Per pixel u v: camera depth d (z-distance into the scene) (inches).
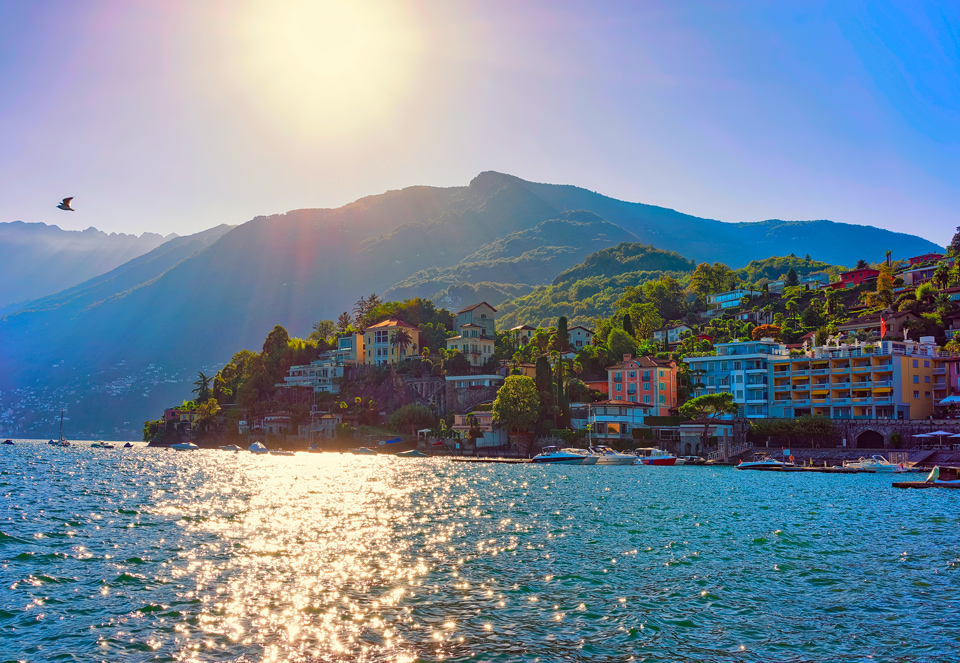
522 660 1116.5
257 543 1969.7
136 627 1237.7
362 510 2726.4
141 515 2529.5
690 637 1223.5
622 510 2775.6
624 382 7564.0
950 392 6230.3
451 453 7480.3
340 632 1226.0
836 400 6407.5
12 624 1245.1
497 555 1847.9
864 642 1205.7
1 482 3900.1
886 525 2396.7
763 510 2785.4
